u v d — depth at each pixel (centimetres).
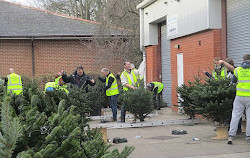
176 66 1434
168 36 1459
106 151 330
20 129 256
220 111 810
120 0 2197
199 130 973
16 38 2331
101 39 2170
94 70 2370
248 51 992
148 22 1708
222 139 818
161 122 1101
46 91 523
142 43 1797
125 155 319
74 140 301
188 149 715
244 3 1004
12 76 1327
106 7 2217
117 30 2172
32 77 1844
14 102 391
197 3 1183
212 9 1105
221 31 1116
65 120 312
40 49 2405
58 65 2408
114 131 1013
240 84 749
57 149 285
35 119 315
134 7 2186
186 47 1321
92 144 314
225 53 1105
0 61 2381
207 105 798
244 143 759
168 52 1631
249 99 738
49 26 2494
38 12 2731
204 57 1177
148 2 1644
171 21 1420
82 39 2348
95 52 2381
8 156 248
